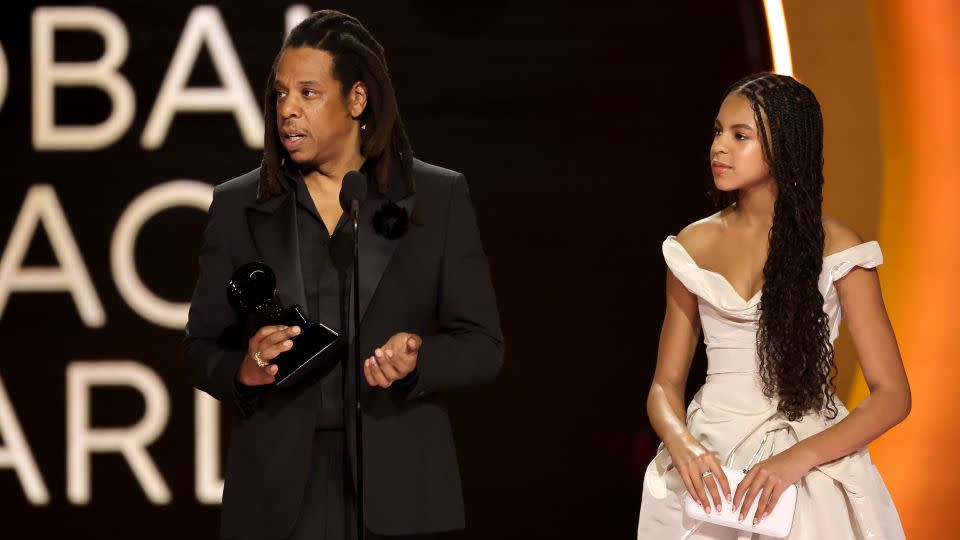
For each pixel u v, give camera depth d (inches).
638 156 624.4
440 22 624.7
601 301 626.5
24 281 628.1
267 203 338.6
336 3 625.9
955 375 604.4
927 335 607.2
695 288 371.9
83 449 626.2
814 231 360.2
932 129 610.9
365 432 323.6
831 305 364.8
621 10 624.4
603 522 624.1
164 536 627.2
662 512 371.6
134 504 627.2
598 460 624.4
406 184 342.6
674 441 360.2
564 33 624.7
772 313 357.4
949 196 608.1
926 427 605.3
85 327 628.7
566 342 626.5
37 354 628.1
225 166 629.6
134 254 629.9
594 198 625.9
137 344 629.0
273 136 340.8
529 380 626.5
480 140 626.2
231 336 341.1
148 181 629.9
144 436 626.5
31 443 628.4
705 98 622.2
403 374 303.1
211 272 340.2
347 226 331.6
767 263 362.3
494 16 625.0
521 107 626.5
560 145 626.2
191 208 630.5
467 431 625.9
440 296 342.3
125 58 629.3
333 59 334.0
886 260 610.5
